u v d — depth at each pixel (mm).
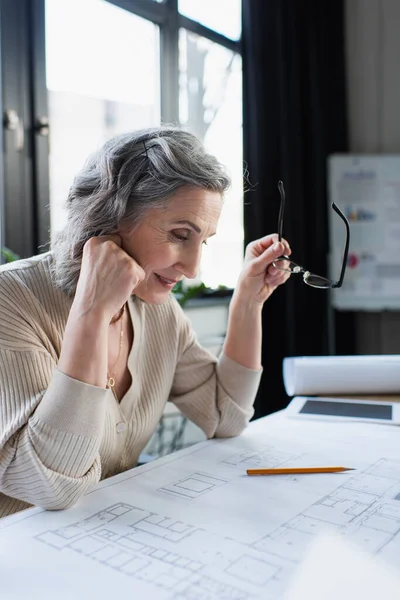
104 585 509
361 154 3072
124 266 737
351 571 530
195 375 1088
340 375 1263
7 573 533
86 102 2186
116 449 930
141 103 2461
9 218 1899
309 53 2951
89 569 538
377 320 3205
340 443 958
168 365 1047
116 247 754
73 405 693
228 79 2861
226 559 553
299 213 2846
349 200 3018
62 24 2057
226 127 2842
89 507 690
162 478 790
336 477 792
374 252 3006
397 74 3197
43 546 586
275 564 544
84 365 706
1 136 1883
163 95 2541
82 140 2172
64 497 683
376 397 1278
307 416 1126
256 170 2637
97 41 2217
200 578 519
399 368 1259
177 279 854
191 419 1087
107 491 742
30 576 527
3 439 711
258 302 1070
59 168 2086
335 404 1216
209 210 813
